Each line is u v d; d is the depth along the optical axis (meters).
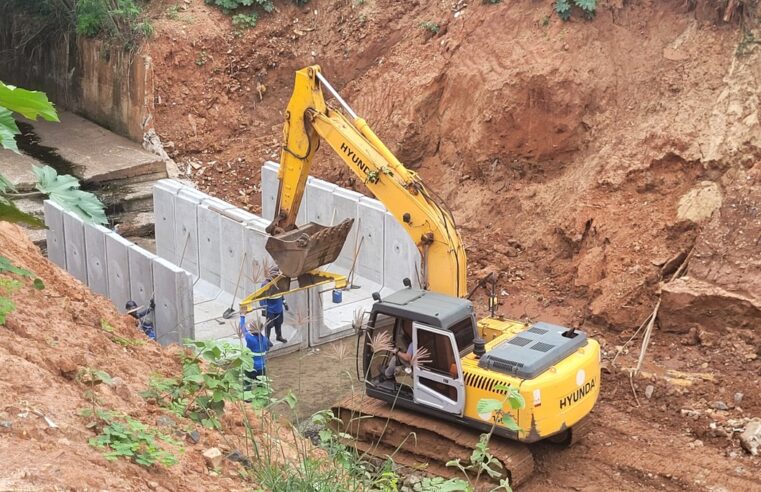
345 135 13.65
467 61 21.83
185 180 23.58
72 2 26.27
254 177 23.69
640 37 20.38
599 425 13.57
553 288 18.00
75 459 5.64
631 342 15.81
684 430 13.43
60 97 27.45
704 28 19.69
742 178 16.73
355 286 18.78
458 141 21.67
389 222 18.16
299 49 25.86
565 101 20.00
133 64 24.48
